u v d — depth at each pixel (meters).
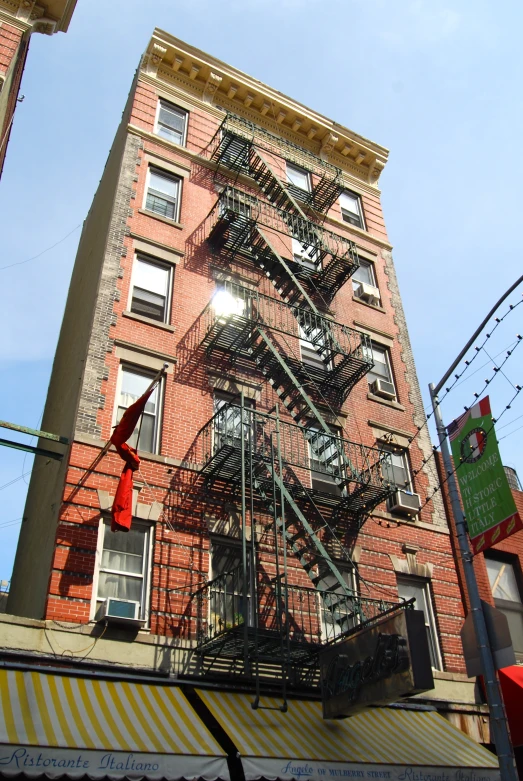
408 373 21.72
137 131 21.36
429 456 19.84
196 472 15.08
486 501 12.46
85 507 13.22
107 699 10.74
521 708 13.95
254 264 20.67
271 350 17.16
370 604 15.40
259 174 22.73
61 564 12.34
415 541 17.58
